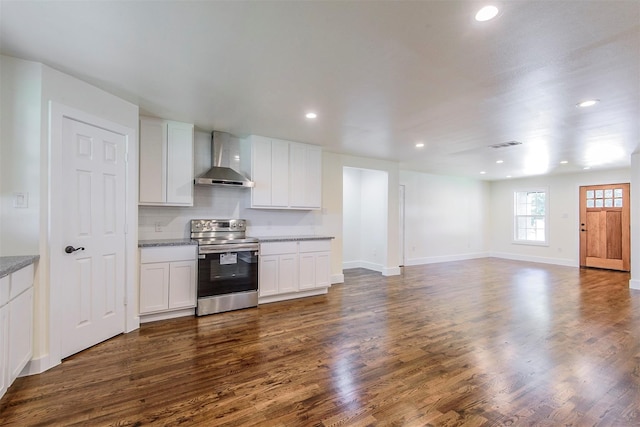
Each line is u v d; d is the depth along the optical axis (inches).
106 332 117.5
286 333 128.0
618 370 98.7
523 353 110.4
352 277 242.2
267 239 171.2
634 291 201.5
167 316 143.5
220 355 107.6
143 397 82.7
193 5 66.9
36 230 92.7
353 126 153.6
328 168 217.0
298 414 76.4
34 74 92.6
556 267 292.4
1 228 90.4
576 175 300.2
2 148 90.4
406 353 110.1
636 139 172.6
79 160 105.1
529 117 136.9
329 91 112.5
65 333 101.9
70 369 96.3
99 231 113.3
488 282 226.7
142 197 140.9
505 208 353.4
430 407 79.5
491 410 78.4
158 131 144.5
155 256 137.3
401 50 84.6
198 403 80.4
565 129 154.5
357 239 287.3
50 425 71.7
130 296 127.4
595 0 63.6
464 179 343.3
